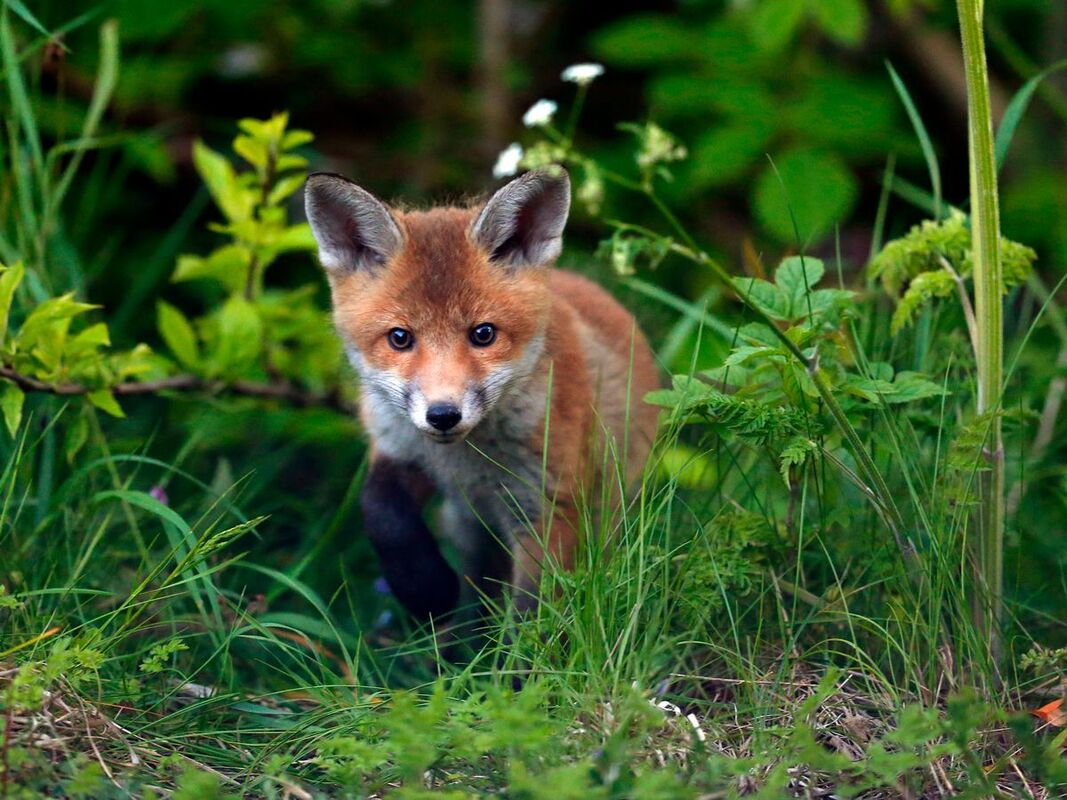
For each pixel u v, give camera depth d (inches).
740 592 283.6
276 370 414.0
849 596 279.4
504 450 312.7
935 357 318.7
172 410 434.6
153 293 546.6
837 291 281.4
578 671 246.5
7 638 256.8
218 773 228.5
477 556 355.3
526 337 307.1
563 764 208.8
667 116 541.3
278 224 386.3
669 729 234.1
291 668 312.3
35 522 316.2
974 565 266.7
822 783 225.9
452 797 188.9
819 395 268.4
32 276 347.3
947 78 600.7
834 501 301.1
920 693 251.8
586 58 657.6
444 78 625.3
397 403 301.4
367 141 628.4
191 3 520.7
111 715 245.4
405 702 206.2
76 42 516.7
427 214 325.7
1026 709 253.8
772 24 464.8
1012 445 356.2
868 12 595.2
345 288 317.7
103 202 533.0
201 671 295.1
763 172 498.3
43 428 354.3
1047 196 529.3
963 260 299.6
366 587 372.2
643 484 277.3
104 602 308.2
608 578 267.6
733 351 281.9
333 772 209.2
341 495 418.0
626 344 363.9
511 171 338.3
